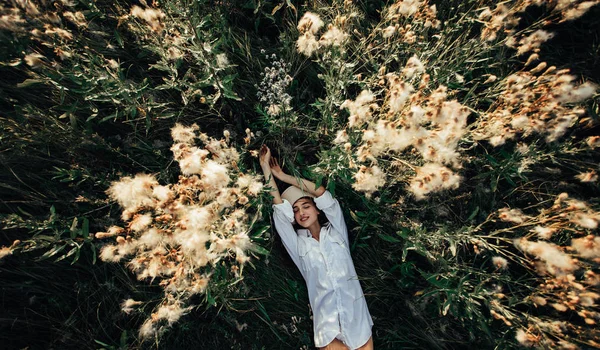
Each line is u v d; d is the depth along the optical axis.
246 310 2.52
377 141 1.69
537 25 2.06
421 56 2.19
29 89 2.25
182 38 2.07
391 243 2.61
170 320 1.91
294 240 2.63
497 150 2.53
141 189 1.59
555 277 1.87
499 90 2.16
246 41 2.53
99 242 2.39
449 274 2.21
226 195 1.74
